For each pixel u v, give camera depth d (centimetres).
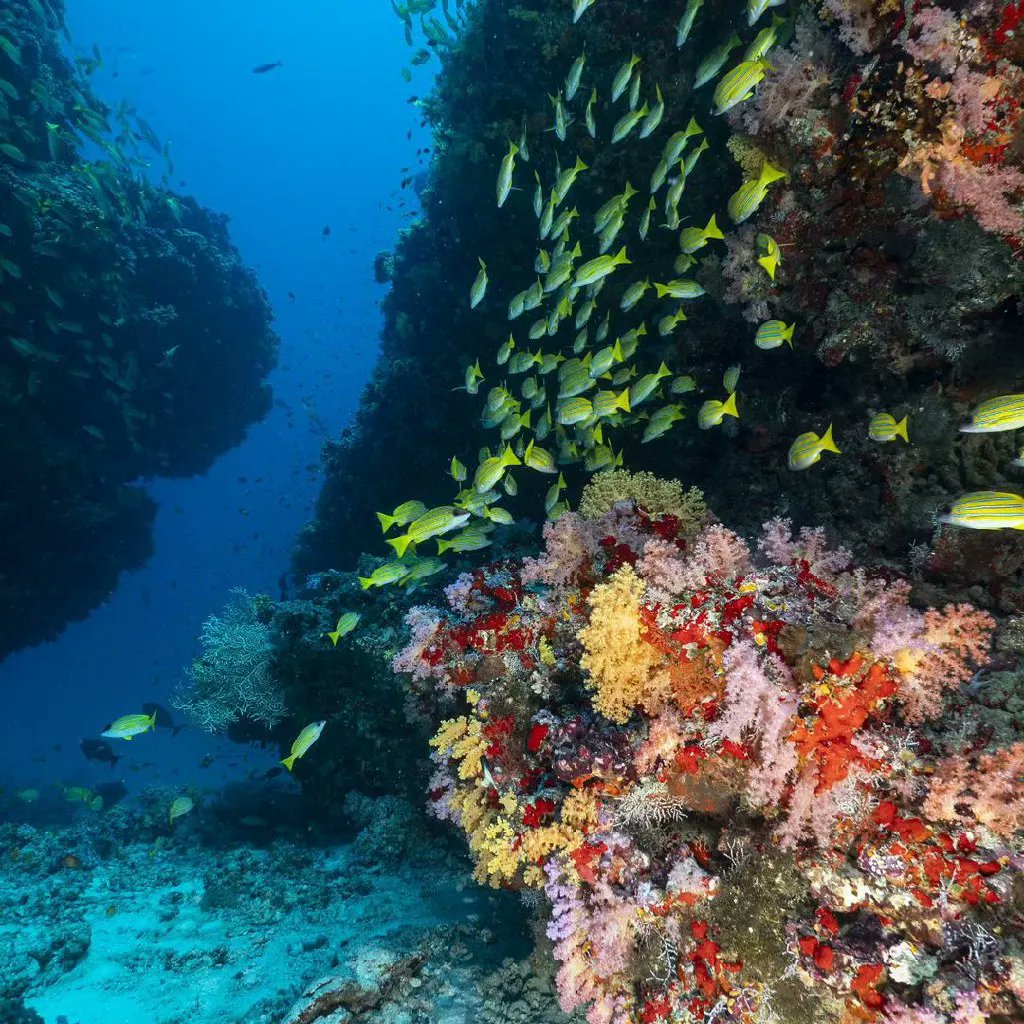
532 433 1159
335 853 874
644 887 324
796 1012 283
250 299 1947
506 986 452
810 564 360
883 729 297
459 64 1110
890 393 583
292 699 976
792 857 298
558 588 440
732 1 830
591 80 952
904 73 452
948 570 464
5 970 651
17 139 1442
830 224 535
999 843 269
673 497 501
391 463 1378
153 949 681
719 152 873
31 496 1523
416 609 500
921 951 270
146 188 1755
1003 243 454
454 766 474
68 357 1498
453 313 1237
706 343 794
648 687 332
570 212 798
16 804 1698
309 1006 434
